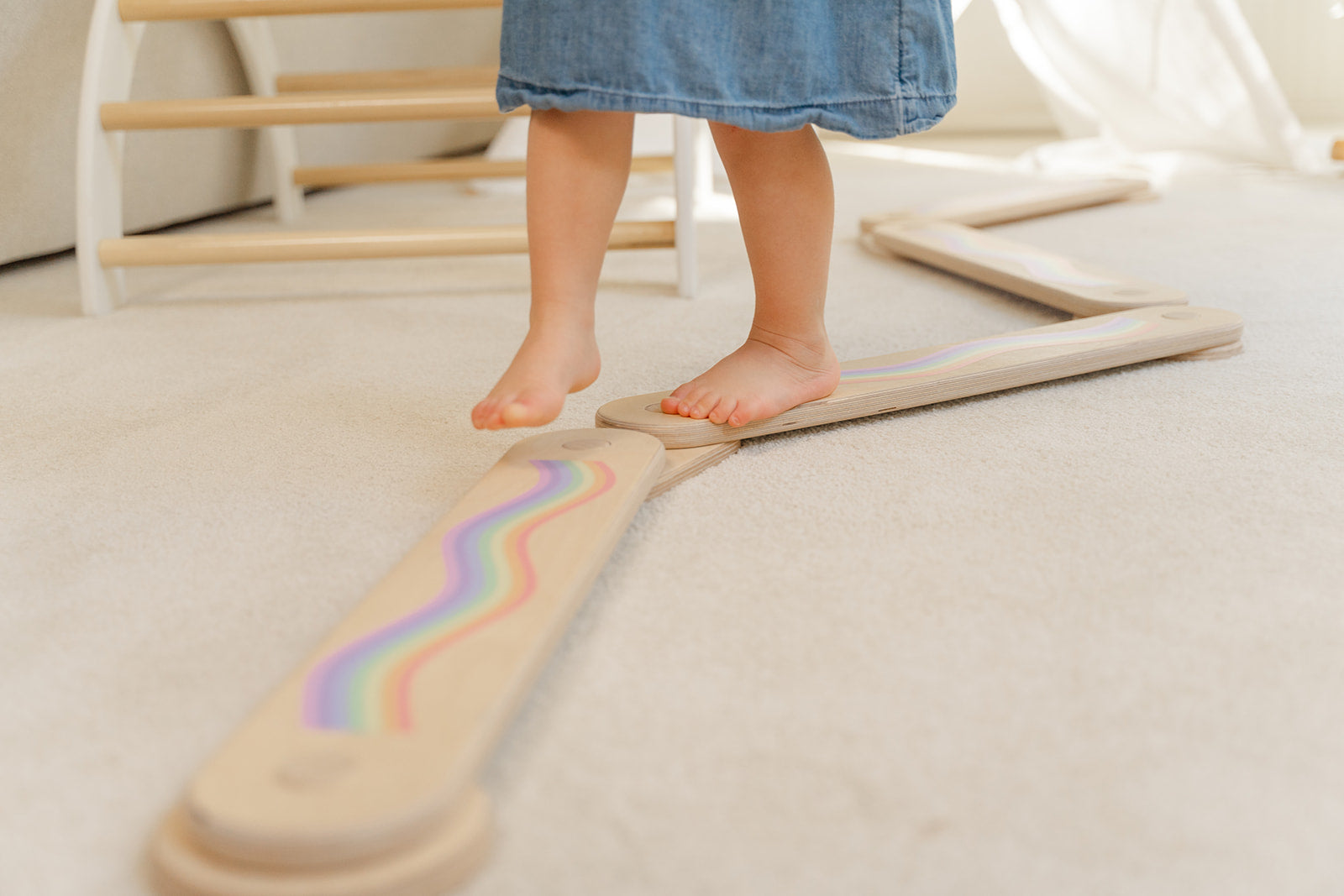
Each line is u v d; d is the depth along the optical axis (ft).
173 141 5.63
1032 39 7.55
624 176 2.41
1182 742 1.57
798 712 1.66
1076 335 3.22
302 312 4.26
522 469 2.33
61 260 5.34
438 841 1.31
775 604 1.96
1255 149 6.93
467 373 3.42
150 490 2.55
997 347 3.14
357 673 1.55
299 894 1.24
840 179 7.30
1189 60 6.90
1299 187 6.25
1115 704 1.66
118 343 3.85
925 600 1.96
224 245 4.22
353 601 2.03
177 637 1.92
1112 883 1.32
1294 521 2.22
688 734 1.62
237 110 4.22
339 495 2.50
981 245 4.54
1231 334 3.27
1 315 4.29
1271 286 4.12
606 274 4.82
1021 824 1.42
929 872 1.35
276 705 1.47
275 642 1.90
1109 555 2.10
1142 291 3.68
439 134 8.12
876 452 2.66
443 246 4.25
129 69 4.39
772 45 2.26
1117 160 7.36
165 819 1.39
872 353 3.51
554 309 2.39
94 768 1.58
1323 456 2.54
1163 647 1.80
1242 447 2.61
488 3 4.20
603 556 2.00
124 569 2.16
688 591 2.02
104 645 1.90
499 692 1.51
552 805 1.48
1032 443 2.67
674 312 4.11
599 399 3.14
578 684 1.74
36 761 1.60
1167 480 2.43
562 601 1.77
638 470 2.30
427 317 4.13
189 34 5.51
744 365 2.72
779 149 2.55
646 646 1.84
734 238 5.55
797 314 2.72
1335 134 8.25
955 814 1.44
